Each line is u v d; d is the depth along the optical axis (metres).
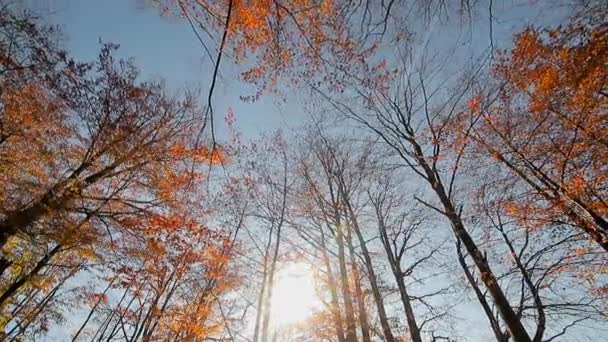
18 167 8.88
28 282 9.80
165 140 11.09
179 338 11.53
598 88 5.86
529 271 8.35
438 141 9.20
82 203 9.58
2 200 8.14
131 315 12.49
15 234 7.95
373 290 8.80
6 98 8.54
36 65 8.42
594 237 7.09
